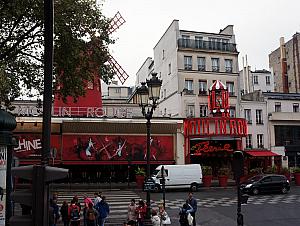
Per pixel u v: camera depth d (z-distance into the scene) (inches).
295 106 1521.9
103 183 1210.0
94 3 597.3
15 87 615.5
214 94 1338.6
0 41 575.2
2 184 324.2
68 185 1131.9
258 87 2062.0
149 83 487.5
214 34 1508.4
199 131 1270.9
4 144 321.1
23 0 507.5
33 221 143.6
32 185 146.6
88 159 1198.9
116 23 1171.3
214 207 776.9
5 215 322.7
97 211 522.3
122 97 2192.4
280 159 1443.2
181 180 1055.0
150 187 468.1
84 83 647.1
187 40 1450.5
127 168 1264.8
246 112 1456.7
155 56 1779.0
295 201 858.1
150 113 486.6
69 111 1206.9
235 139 1346.0
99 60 636.1
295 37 2032.5
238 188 357.4
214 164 1378.0
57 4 547.8
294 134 1485.0
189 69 1427.2
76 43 580.7
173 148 1278.3
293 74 2037.4
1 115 319.9
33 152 1146.0
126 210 719.7
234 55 1483.8
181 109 1387.8
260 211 729.0
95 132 1213.1
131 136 1238.3
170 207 778.2
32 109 1194.0
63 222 588.1
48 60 163.6
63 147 1188.5
